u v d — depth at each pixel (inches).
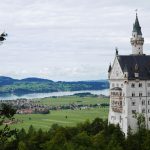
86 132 7229.3
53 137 6811.0
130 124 7815.0
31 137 6894.7
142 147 6840.6
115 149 6333.7
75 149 6215.6
